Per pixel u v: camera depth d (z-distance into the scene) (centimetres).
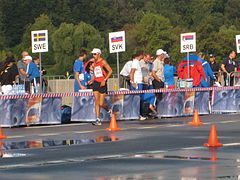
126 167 1733
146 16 16250
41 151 2089
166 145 2183
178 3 19375
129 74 3538
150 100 3359
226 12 19112
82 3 18025
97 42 15125
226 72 4128
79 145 2230
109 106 3262
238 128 2747
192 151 2022
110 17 18112
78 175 1628
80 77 3384
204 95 3622
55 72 15025
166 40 16088
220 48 15125
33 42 3450
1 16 18425
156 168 1706
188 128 2784
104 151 2059
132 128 2820
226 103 3734
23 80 3550
